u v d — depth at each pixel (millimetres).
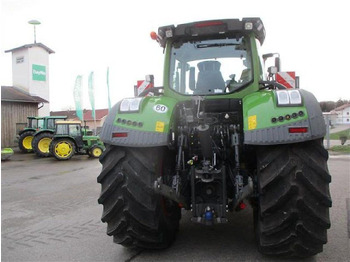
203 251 3498
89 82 20844
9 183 8625
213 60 3854
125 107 3328
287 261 3188
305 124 2824
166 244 3492
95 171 10664
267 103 3037
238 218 4637
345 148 14102
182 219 4625
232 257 3320
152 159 3201
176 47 3951
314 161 2855
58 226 4660
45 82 25531
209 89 3824
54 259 3484
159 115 3219
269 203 2926
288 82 5824
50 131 16125
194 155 3508
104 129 3266
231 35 3836
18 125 20984
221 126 3564
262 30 3842
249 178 3098
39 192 7305
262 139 2859
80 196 6695
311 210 2822
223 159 3480
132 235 3229
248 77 3746
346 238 3791
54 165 12688
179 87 3900
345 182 7148
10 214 5406
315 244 2953
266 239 3053
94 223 4742
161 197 3318
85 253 3613
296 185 2803
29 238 4188
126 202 3133
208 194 3318
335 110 62688
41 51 25203
